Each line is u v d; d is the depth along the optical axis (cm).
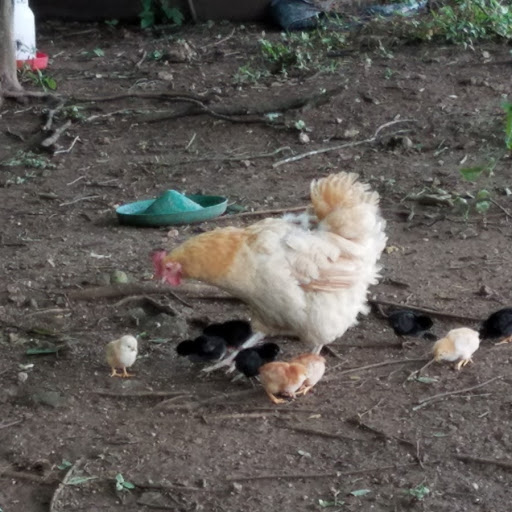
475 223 495
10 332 428
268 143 584
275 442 380
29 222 510
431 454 375
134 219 500
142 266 465
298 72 680
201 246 394
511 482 367
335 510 361
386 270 460
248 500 364
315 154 567
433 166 550
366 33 753
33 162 569
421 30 729
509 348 414
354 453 377
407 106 604
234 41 803
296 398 395
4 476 372
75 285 452
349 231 398
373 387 399
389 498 363
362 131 586
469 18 743
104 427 387
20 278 459
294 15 826
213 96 636
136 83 692
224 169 559
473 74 654
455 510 359
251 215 505
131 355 402
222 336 408
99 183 548
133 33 862
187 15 880
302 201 521
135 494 367
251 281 393
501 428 383
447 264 464
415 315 418
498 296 441
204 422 388
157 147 585
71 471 372
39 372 408
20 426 388
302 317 396
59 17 909
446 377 402
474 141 568
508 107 346
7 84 649
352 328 427
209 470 372
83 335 425
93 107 640
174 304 440
